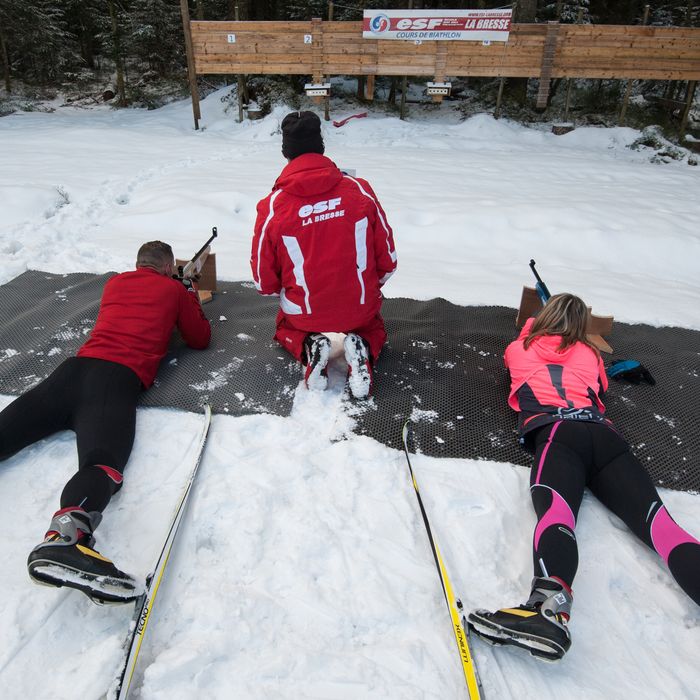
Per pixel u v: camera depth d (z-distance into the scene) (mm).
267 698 1366
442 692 1407
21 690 1368
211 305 3291
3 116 10281
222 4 12016
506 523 1912
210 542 1788
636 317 3436
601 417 2037
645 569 1779
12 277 3545
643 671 1498
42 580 1448
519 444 2252
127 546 1754
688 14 10531
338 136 9000
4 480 1975
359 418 2344
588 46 8672
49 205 4918
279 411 2359
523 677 1463
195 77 9039
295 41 8633
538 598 1479
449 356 2844
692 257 4547
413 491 2004
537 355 2256
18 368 2566
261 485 1971
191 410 2344
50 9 12008
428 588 1674
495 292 3666
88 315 3008
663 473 2174
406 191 5723
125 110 11289
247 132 9023
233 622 1540
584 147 9039
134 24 11602
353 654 1485
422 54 8625
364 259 2314
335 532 1824
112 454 1880
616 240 4652
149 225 4660
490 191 5844
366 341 2463
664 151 8438
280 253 2299
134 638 1410
